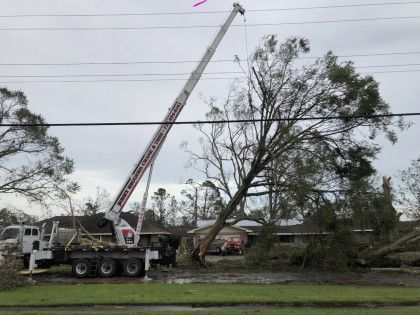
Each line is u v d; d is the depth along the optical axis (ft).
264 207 93.45
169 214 265.95
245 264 87.97
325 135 89.40
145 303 42.24
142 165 78.28
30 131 110.63
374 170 87.56
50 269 84.02
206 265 88.12
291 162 86.38
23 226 79.71
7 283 54.03
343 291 52.49
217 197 122.01
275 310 38.06
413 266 86.63
